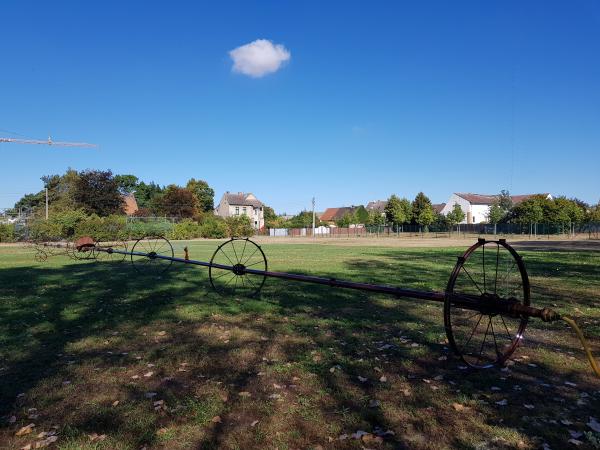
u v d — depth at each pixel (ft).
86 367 15.03
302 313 23.34
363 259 59.67
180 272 43.42
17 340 18.43
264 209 350.84
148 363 15.37
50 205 188.85
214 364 15.23
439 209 310.45
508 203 210.18
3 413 11.66
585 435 10.11
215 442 10.03
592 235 163.73
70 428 10.72
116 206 195.83
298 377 13.88
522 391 12.74
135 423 10.94
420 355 16.10
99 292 30.58
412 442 9.96
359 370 14.49
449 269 45.29
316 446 9.84
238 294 29.32
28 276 40.37
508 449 9.62
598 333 19.19
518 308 13.14
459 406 11.64
